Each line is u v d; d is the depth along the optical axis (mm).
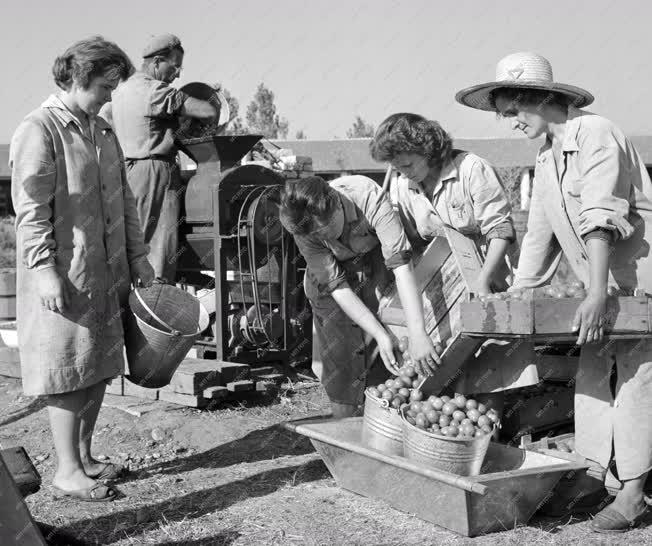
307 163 9742
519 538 3957
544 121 4094
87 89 4594
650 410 3955
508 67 4133
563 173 4094
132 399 7004
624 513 4031
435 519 4125
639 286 3977
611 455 4168
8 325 8617
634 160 3979
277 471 5215
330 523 4238
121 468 5102
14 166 4449
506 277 4809
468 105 4496
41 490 4871
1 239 25406
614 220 3748
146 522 4336
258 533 4148
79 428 4738
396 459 4086
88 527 4270
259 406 7000
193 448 5898
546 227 4438
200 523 4309
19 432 6352
